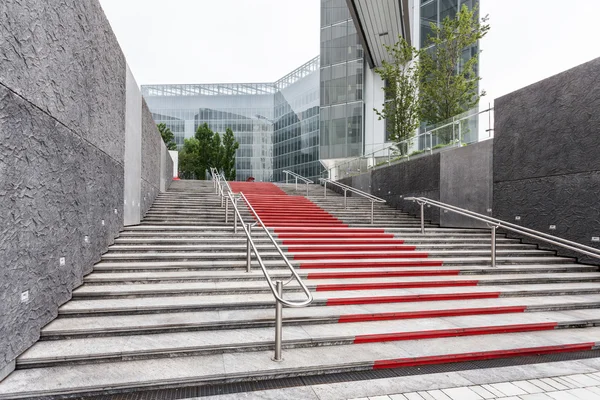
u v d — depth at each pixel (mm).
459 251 8070
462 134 11523
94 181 5645
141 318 4406
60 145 4320
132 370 3414
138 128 8992
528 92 9211
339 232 9391
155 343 3855
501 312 5320
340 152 27312
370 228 9852
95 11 5555
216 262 6438
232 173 36594
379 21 21172
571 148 8148
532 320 4988
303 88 42781
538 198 8922
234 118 51750
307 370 3572
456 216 11328
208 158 35812
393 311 4984
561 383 3467
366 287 5965
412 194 13352
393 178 14578
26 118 3531
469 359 4008
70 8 4566
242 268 6414
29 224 3617
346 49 27578
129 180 8156
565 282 6832
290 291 5672
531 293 6082
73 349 3643
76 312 4391
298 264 6750
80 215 5055
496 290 6039
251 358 3756
